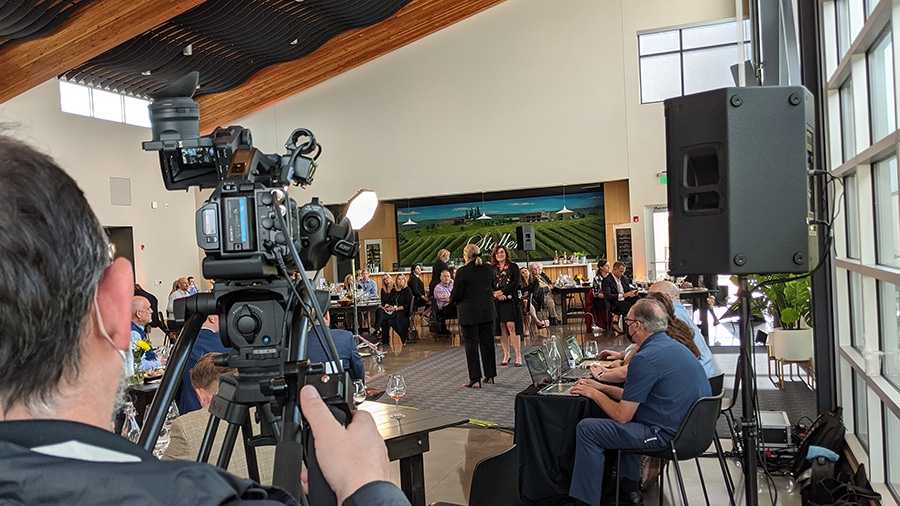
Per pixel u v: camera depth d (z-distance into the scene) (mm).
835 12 4812
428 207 16656
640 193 13531
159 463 543
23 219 553
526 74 14172
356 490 751
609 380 4391
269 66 13016
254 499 569
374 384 7758
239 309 1227
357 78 15352
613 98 13641
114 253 659
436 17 13180
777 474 4531
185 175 1354
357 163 15422
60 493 495
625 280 11719
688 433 3576
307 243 1313
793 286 6836
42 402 577
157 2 8547
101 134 13367
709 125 2902
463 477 4766
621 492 4234
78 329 591
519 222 15984
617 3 13547
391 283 12305
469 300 7703
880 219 4016
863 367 4070
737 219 2846
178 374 1186
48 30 8648
